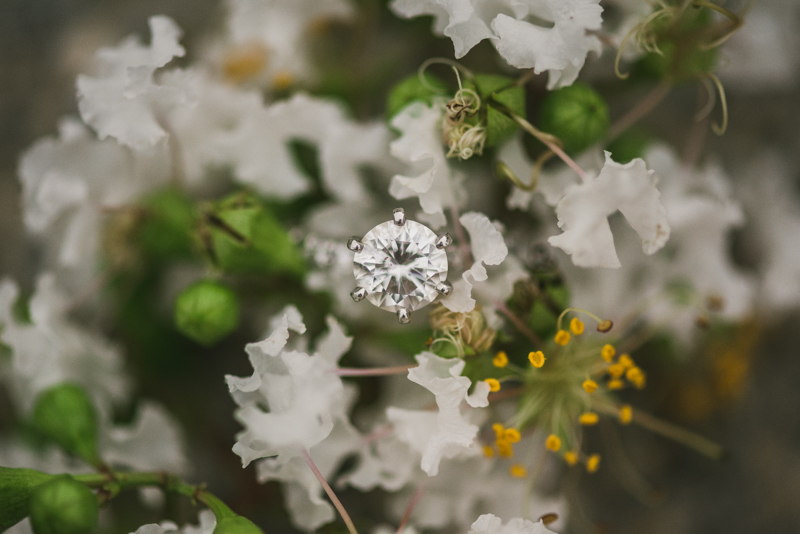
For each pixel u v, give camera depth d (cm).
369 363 18
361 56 19
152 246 18
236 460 20
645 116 21
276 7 19
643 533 20
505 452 17
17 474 16
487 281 16
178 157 18
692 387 20
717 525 20
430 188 16
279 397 16
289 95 19
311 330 18
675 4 17
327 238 18
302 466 17
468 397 16
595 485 20
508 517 18
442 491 17
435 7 16
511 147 17
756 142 21
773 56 20
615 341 17
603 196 16
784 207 20
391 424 17
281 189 18
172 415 19
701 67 17
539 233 18
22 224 21
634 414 19
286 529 20
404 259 16
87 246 18
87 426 17
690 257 19
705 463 20
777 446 20
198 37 20
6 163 21
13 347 18
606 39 17
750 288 19
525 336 17
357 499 19
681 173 18
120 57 17
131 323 19
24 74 21
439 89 17
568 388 17
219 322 17
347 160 18
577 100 16
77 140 18
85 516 16
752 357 20
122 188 18
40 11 21
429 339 16
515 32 16
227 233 17
